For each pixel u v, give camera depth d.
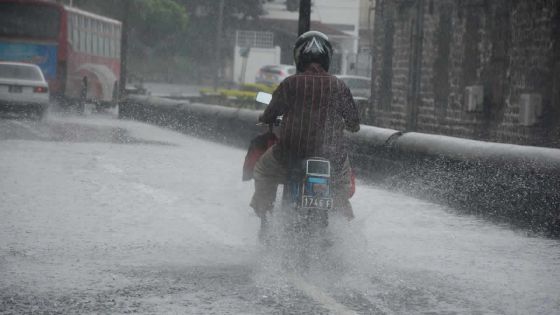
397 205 23.58
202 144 42.28
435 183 24.55
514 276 14.78
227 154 36.91
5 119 56.91
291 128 14.52
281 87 14.65
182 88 137.50
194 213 20.73
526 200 20.48
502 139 38.94
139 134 47.38
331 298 12.84
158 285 13.51
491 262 15.95
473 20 41.84
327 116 14.55
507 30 38.59
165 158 34.00
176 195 23.70
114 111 80.44
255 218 20.19
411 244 17.59
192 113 48.16
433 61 46.47
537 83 36.00
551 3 34.97
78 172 28.27
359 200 24.38
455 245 17.66
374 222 20.41
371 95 55.56
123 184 25.67
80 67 71.56
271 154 14.84
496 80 39.50
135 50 152.12
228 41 159.62
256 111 41.06
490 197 21.91
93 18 76.00
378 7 54.50
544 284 14.20
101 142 40.69
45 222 18.97
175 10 145.88
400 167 26.80
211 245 16.81
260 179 15.02
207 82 157.00
